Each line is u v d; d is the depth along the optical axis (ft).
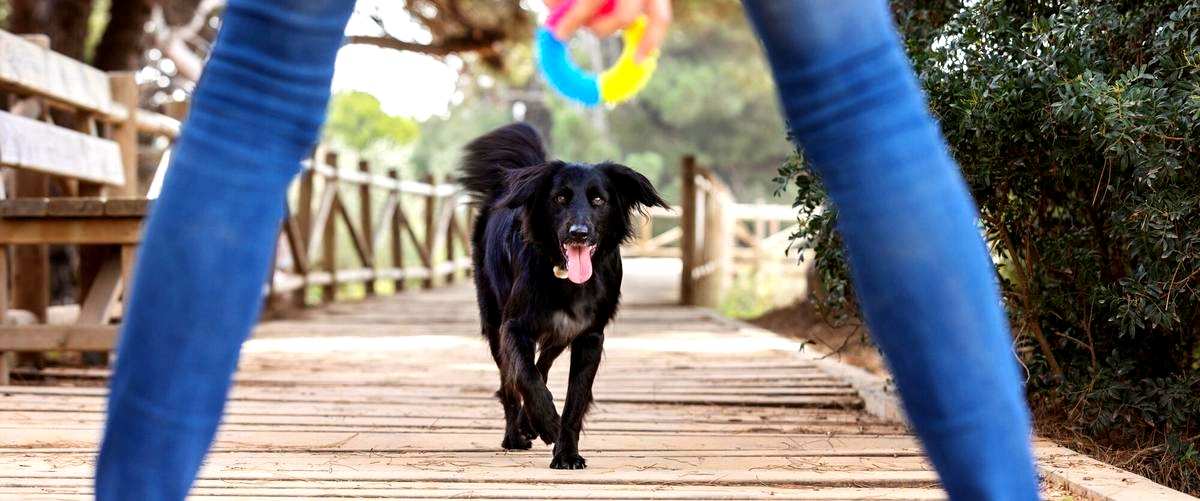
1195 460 11.07
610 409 14.94
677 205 104.37
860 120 3.95
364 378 17.84
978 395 4.03
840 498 8.78
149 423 4.06
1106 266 12.43
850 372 17.47
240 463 10.42
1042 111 10.75
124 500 4.10
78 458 10.33
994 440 4.07
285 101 4.07
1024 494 4.17
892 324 4.05
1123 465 11.50
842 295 13.17
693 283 36.04
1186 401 11.48
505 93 112.16
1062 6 11.38
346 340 25.27
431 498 8.74
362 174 39.70
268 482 9.30
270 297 31.12
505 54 36.32
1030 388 13.46
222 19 4.17
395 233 43.98
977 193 12.09
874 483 9.39
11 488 8.61
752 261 57.21
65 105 19.65
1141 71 10.05
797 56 3.95
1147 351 13.00
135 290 4.07
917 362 4.04
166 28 43.34
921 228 3.94
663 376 18.22
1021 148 11.66
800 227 13.53
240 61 4.05
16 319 17.67
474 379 17.93
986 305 4.04
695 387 16.87
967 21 11.51
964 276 3.99
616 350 22.71
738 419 13.92
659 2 3.76
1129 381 12.21
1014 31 11.33
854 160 3.97
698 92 102.63
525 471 9.97
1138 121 9.82
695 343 24.11
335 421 13.34
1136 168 9.85
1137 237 10.54
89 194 20.39
